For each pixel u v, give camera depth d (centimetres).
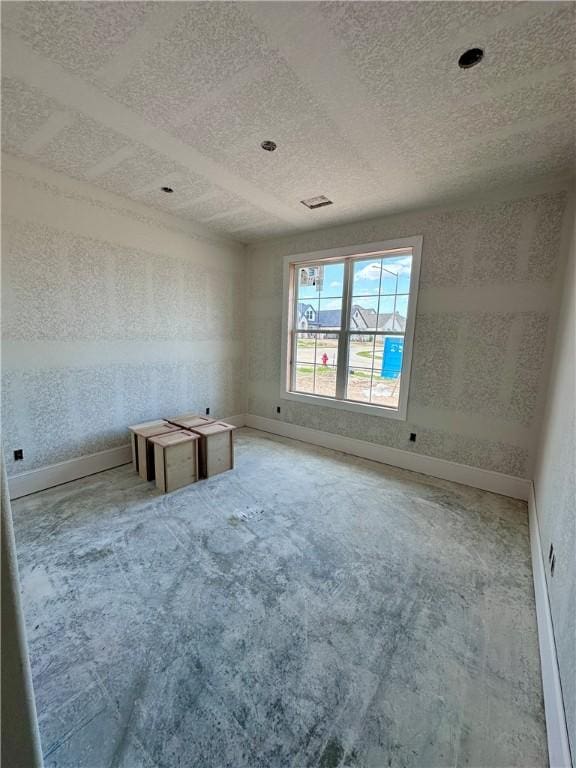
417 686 129
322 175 246
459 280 289
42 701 120
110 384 313
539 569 176
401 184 258
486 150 210
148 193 290
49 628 149
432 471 319
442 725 116
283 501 266
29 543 207
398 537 222
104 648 140
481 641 148
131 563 192
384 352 346
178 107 175
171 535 219
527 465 272
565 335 212
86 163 240
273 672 132
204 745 109
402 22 123
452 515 250
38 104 174
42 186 252
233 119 184
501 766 105
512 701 124
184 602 165
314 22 124
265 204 304
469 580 184
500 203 266
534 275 258
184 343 378
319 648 143
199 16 123
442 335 302
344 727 114
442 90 158
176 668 133
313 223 352
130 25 126
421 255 307
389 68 145
